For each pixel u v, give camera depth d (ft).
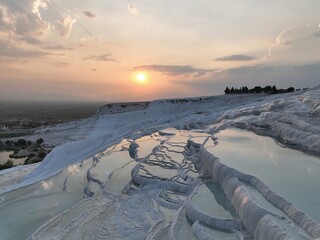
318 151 69.10
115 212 61.05
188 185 64.59
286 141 82.43
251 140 85.66
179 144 102.17
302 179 49.85
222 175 58.13
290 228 34.24
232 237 40.57
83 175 97.91
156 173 73.87
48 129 399.44
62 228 57.62
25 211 71.31
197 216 46.42
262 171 54.49
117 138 157.07
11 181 121.80
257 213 39.70
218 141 84.28
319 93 118.32
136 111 280.51
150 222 53.36
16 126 559.79
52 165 132.98
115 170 89.30
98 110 359.66
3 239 58.18
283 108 111.55
